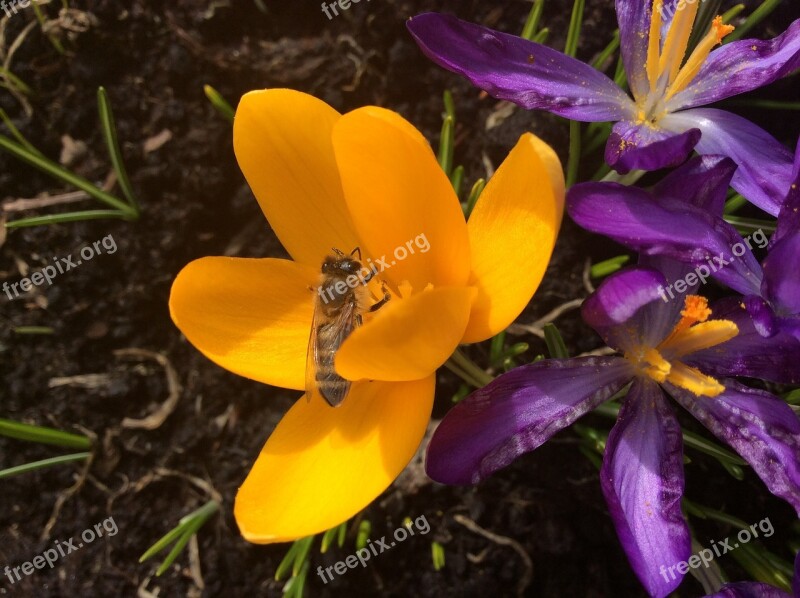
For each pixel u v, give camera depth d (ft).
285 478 0.20
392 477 0.19
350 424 0.20
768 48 0.22
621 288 0.18
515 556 0.26
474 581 0.26
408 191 0.20
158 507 0.28
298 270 0.21
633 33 0.23
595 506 0.26
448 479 0.19
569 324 0.28
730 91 0.22
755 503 0.26
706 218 0.19
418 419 0.19
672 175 0.20
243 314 0.21
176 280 0.19
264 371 0.21
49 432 0.27
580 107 0.22
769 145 0.22
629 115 0.23
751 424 0.20
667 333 0.20
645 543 0.19
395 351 0.17
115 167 0.28
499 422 0.19
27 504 0.28
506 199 0.19
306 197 0.21
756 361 0.20
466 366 0.24
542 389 0.20
